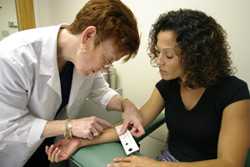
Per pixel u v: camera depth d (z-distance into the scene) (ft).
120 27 2.88
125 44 2.98
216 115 3.42
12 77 3.30
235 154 3.07
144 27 5.55
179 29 3.20
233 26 4.39
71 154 3.50
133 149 3.48
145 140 6.07
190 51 3.22
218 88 3.44
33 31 3.67
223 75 3.54
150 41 3.60
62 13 7.31
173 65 3.38
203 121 3.48
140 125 3.92
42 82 3.59
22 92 3.45
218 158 3.14
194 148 3.72
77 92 4.07
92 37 2.98
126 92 6.40
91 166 3.24
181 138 3.85
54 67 3.55
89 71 3.39
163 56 3.36
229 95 3.33
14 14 7.58
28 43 3.43
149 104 4.23
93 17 2.95
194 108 3.56
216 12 4.52
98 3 3.01
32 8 7.54
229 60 3.62
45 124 3.61
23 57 3.35
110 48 3.01
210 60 3.33
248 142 3.25
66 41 3.43
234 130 3.17
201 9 4.68
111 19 2.86
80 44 3.18
